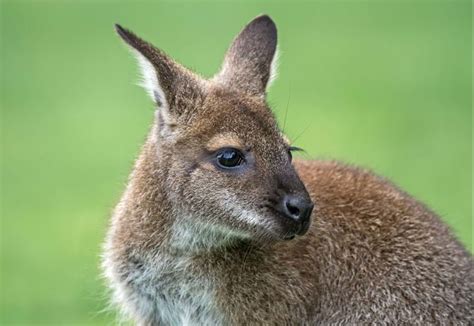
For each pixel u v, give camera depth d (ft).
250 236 36.70
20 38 112.88
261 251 38.52
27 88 96.78
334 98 90.22
